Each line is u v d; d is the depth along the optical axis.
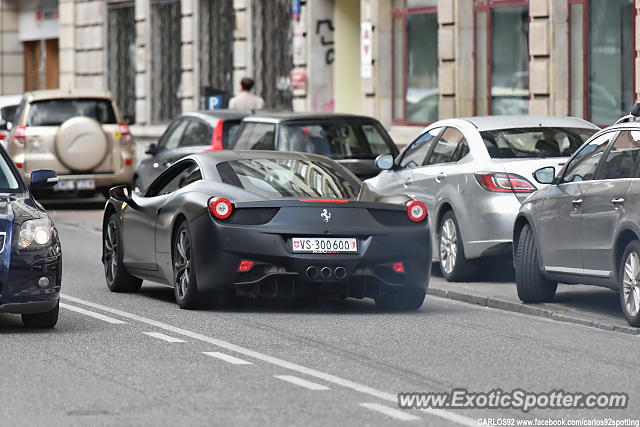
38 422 18.95
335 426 18.73
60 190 67.12
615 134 30.05
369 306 33.00
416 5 67.25
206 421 19.02
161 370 23.25
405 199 31.58
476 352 25.52
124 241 35.41
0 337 27.20
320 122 46.59
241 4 83.19
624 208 28.55
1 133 75.75
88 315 30.84
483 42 62.53
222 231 30.33
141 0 96.12
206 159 32.75
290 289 30.48
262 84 82.56
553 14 57.25
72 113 68.12
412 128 67.75
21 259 27.28
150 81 96.06
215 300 31.50
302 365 23.86
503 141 37.28
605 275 29.47
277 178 31.84
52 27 113.25
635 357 25.05
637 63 52.97
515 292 35.09
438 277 39.53
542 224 31.98
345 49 76.56
